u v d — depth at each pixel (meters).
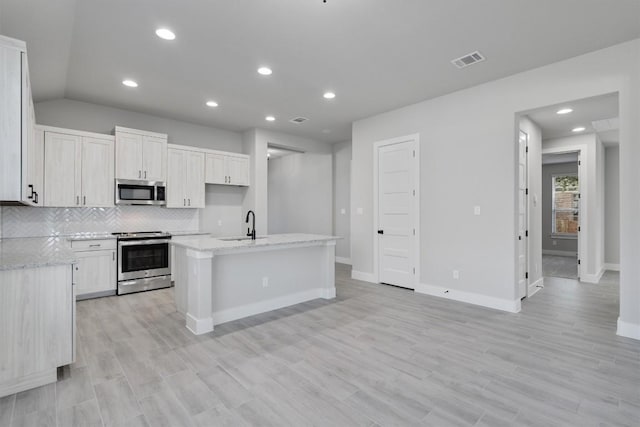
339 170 7.57
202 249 3.06
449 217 4.38
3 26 2.60
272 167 9.21
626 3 2.45
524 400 2.04
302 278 4.24
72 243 4.16
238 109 5.04
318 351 2.74
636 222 3.02
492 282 3.98
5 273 2.09
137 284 4.67
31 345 2.16
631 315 3.05
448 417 1.87
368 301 4.26
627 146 3.05
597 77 3.21
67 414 1.89
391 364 2.51
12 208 4.21
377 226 5.29
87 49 3.17
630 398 2.06
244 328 3.28
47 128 4.14
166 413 1.90
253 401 2.02
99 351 2.73
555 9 2.54
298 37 2.97
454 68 3.61
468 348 2.81
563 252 9.21
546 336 3.08
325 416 1.88
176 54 3.29
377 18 2.67
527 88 3.67
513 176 3.81
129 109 5.04
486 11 2.56
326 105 4.84
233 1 2.45
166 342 2.92
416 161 4.74
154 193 5.00
